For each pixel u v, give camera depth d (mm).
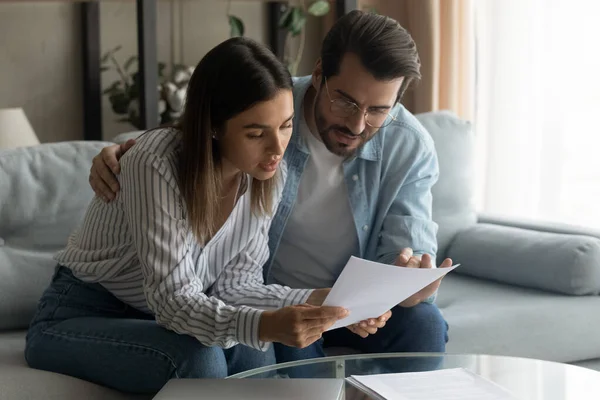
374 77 1815
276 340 1571
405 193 2121
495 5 3609
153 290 1662
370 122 1880
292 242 2119
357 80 1824
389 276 1528
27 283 2189
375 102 1846
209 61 1620
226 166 1725
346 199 2082
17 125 3145
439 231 2738
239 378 1584
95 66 3609
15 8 3525
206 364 1646
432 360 1724
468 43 3672
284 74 1609
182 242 1669
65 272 1911
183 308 1629
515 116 3605
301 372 1648
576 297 2412
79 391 1741
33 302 2197
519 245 2562
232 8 3938
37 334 1853
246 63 1583
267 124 1592
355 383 1577
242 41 1627
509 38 3586
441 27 3639
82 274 1855
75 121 3693
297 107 2061
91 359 1752
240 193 1814
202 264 1797
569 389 1582
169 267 1653
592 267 2396
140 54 3033
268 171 1640
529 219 2803
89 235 1842
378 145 2090
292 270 2133
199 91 1626
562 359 2354
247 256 1890
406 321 1972
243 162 1629
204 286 1864
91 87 3611
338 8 3307
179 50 3861
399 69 1814
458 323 2203
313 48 4145
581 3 3475
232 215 1805
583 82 3521
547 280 2453
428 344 1970
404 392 1533
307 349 1966
